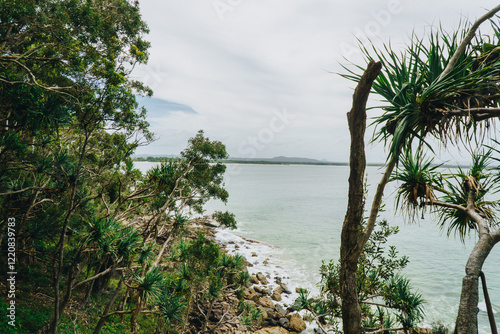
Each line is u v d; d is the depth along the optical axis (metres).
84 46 9.05
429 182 4.89
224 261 13.47
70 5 8.19
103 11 11.34
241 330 13.98
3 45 8.35
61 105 7.66
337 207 60.50
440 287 20.55
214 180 17.77
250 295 17.84
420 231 39.59
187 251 11.38
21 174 10.80
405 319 6.04
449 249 30.64
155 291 8.59
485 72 3.55
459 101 3.60
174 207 14.30
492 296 19.41
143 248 9.20
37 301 10.74
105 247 7.88
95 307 12.27
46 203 10.20
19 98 6.69
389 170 3.77
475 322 3.28
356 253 3.86
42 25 7.91
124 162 14.34
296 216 49.78
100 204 14.38
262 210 55.38
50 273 12.99
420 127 3.81
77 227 9.80
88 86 8.95
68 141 14.71
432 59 3.83
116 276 16.62
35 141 9.93
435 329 6.39
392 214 50.25
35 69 9.90
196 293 12.52
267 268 24.64
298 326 15.29
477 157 5.13
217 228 38.22
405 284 6.32
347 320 4.00
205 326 12.02
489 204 4.86
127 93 9.34
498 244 33.41
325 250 30.34
